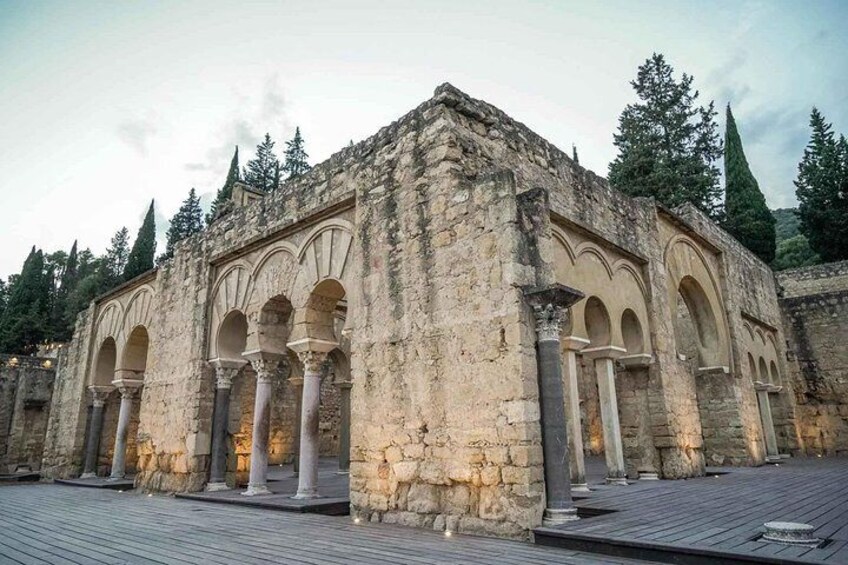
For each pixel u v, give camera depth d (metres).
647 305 14.00
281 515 9.58
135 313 18.78
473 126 9.99
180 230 53.41
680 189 29.08
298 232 12.49
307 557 5.91
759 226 31.64
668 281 15.46
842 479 12.39
